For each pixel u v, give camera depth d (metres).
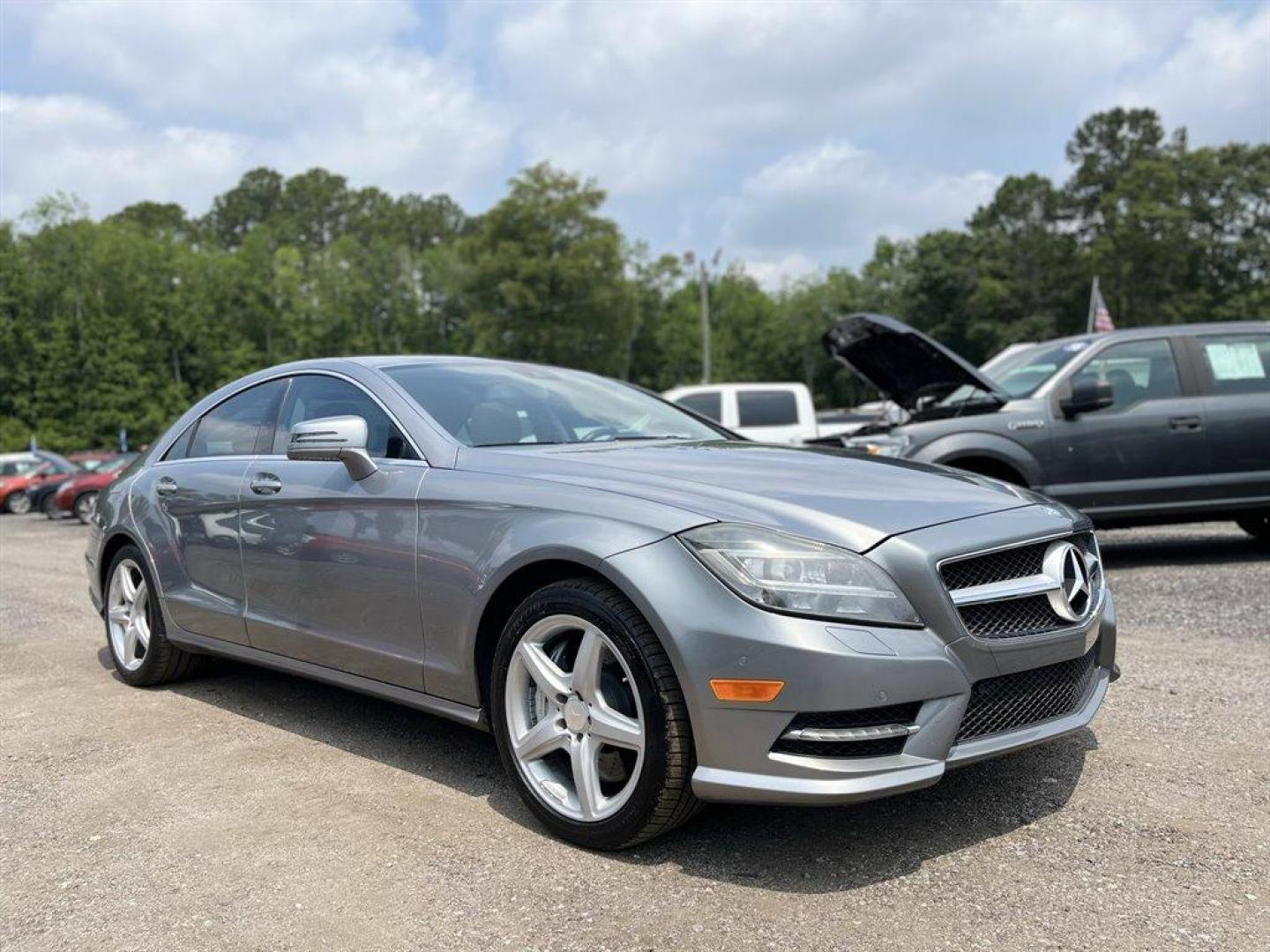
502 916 2.55
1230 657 4.93
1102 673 3.31
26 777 3.67
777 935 2.42
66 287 68.00
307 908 2.62
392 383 3.93
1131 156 76.38
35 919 2.61
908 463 3.62
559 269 67.31
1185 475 7.66
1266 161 70.56
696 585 2.69
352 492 3.66
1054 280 75.44
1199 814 3.08
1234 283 70.12
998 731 2.83
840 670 2.56
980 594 2.79
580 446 3.69
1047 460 7.57
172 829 3.15
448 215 125.44
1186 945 2.34
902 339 7.68
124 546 5.01
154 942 2.47
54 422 65.31
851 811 3.18
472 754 3.80
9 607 7.89
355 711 4.40
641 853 2.89
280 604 3.99
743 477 3.13
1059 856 2.82
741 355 90.31
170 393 70.06
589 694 2.89
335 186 133.00
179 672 4.89
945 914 2.51
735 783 2.61
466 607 3.21
